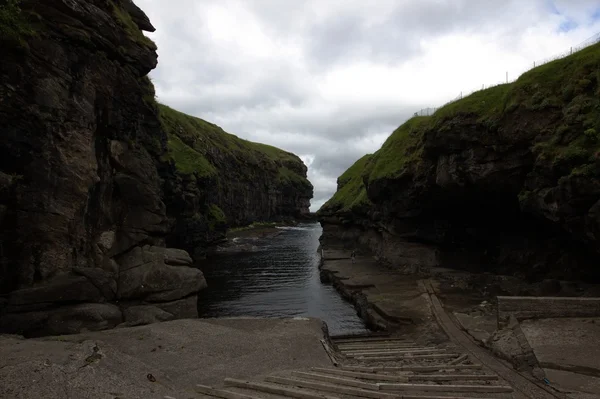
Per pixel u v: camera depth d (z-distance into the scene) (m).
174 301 28.11
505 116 28.44
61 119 26.03
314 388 13.30
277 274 53.81
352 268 50.53
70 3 27.19
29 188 23.66
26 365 12.65
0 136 22.16
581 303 19.19
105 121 31.14
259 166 156.12
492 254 38.84
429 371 15.76
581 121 23.42
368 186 57.78
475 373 15.32
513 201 31.62
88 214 28.36
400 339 24.31
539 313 19.45
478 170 31.53
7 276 22.23
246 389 13.51
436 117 37.03
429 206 43.66
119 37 33.53
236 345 19.56
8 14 22.34
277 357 18.28
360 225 72.94
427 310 28.31
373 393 12.41
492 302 28.44
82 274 25.31
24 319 21.14
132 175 33.03
